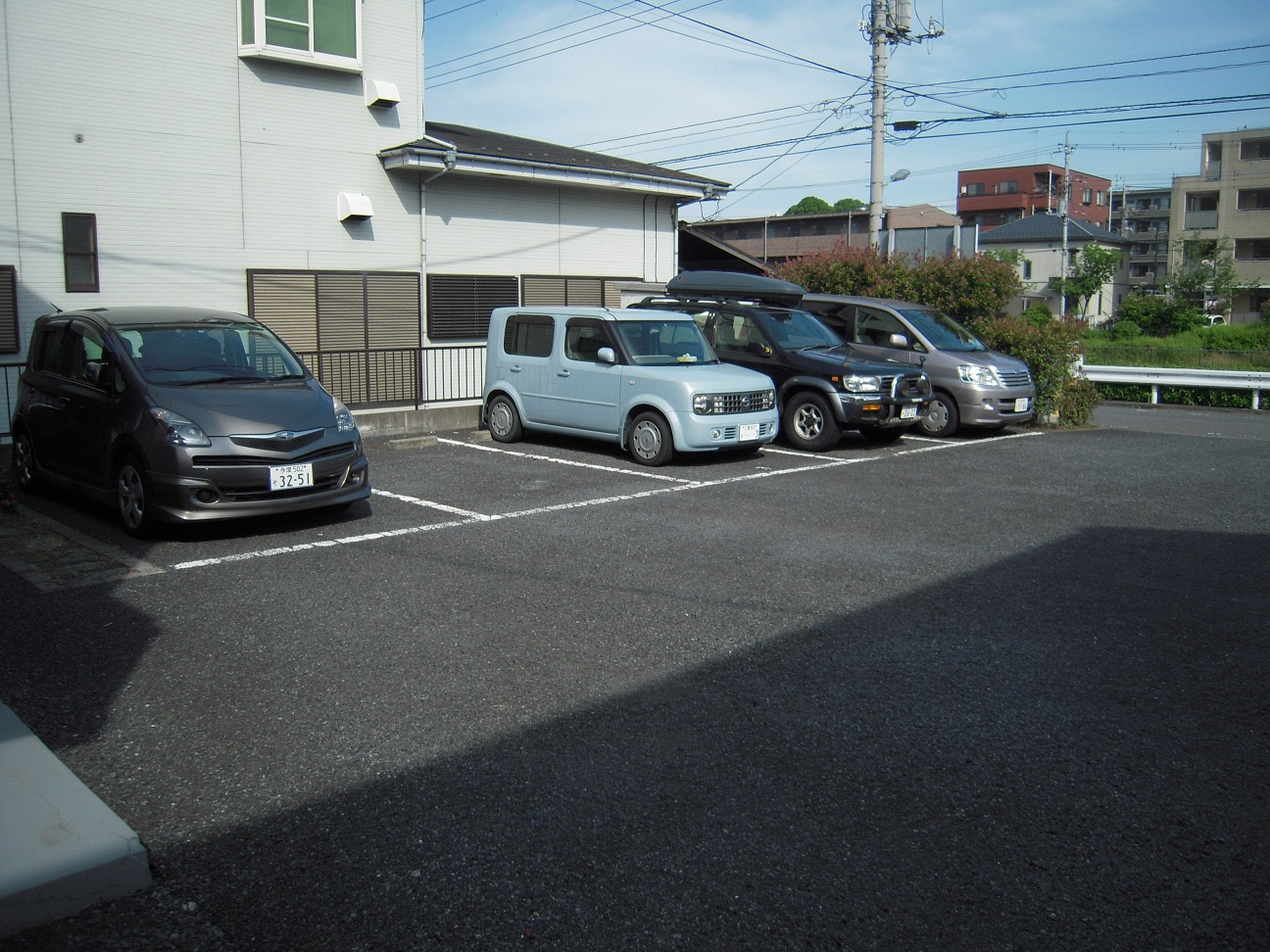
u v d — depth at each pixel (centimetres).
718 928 283
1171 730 417
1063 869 315
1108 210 7612
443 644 502
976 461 1109
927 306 1487
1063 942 280
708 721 418
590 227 1659
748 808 348
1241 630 543
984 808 351
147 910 291
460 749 389
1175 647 514
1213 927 288
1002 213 7081
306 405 746
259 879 304
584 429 1091
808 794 358
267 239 1278
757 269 1991
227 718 414
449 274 1475
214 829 331
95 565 635
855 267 1755
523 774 370
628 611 557
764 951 274
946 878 309
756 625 538
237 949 273
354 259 1367
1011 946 278
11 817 324
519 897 296
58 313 850
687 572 635
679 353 1095
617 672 469
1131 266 6425
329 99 1324
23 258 1081
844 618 551
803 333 1232
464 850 320
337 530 737
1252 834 338
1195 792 365
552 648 498
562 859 315
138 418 696
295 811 343
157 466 676
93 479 747
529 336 1144
